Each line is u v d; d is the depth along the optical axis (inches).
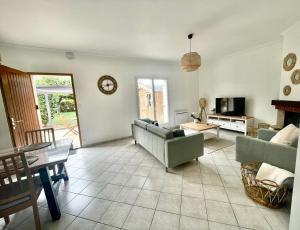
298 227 45.3
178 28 105.5
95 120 162.6
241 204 67.2
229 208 65.3
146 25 98.9
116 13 83.5
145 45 136.7
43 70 133.7
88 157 128.8
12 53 121.0
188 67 105.0
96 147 154.0
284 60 123.9
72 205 72.1
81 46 132.2
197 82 242.1
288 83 121.7
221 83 204.7
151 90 202.1
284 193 61.4
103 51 149.1
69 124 270.8
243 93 179.8
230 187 79.6
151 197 75.2
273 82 151.6
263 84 159.8
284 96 126.5
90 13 82.3
